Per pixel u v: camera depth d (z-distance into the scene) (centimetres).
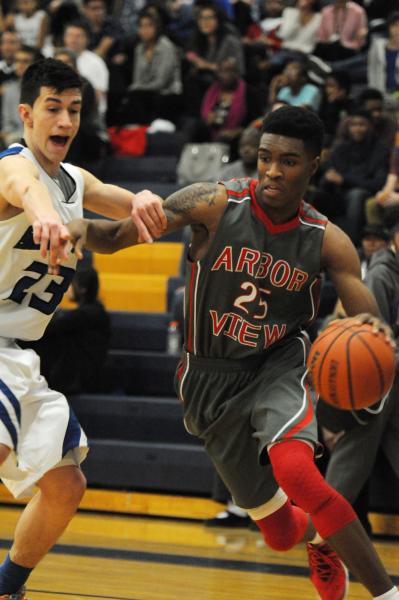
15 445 361
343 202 909
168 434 790
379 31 1422
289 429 370
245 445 403
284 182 369
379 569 367
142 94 1200
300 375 389
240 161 895
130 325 891
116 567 568
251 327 388
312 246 383
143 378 839
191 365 404
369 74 1224
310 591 523
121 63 1268
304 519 432
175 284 927
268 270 383
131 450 761
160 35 1223
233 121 1103
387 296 610
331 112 1084
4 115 1143
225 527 693
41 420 373
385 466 709
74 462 386
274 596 510
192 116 1174
